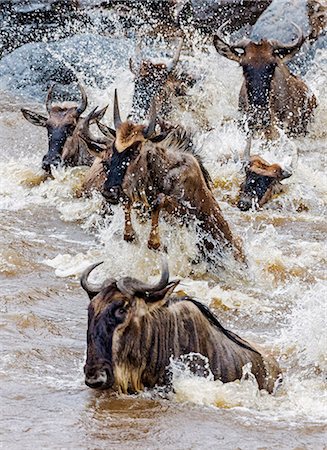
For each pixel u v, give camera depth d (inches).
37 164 1577.3
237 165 1502.2
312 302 969.5
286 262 1148.5
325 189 1501.0
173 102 1740.9
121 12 2444.6
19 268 1077.8
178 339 712.4
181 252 1072.8
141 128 1029.8
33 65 2199.8
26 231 1249.4
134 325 689.6
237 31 2415.1
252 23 2413.9
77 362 794.8
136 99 1723.7
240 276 1092.5
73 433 633.6
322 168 1632.6
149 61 1742.1
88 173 1403.8
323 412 703.7
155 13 2426.2
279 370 775.1
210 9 2406.5
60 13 2450.8
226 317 962.1
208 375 717.9
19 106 2031.3
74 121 1493.6
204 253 1085.1
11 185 1465.3
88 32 2439.7
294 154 1578.5
